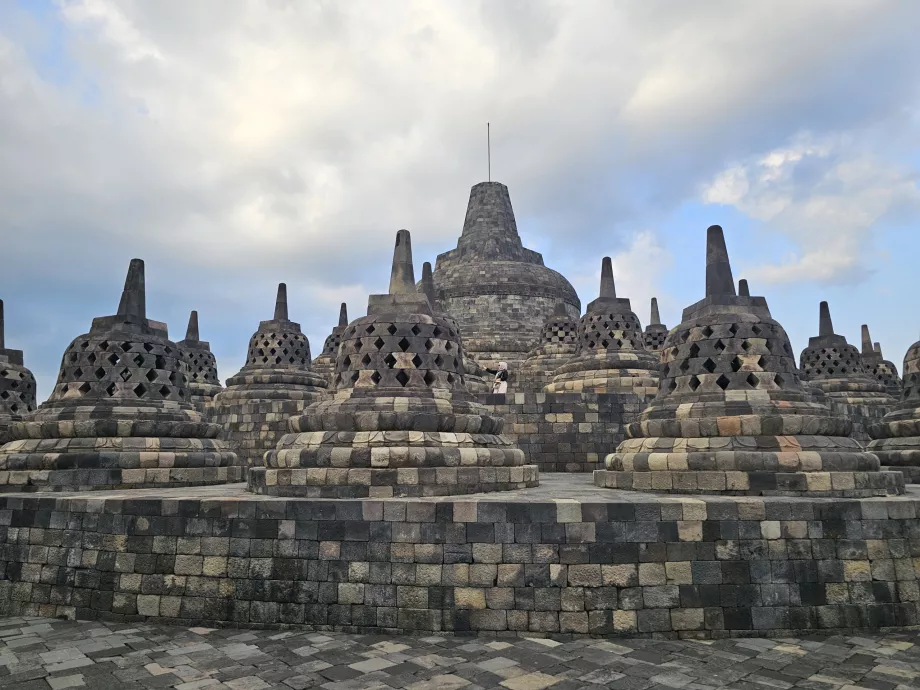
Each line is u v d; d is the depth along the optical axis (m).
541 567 10.91
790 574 10.95
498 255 47.91
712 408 14.06
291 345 30.92
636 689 8.48
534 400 24.06
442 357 15.43
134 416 16.69
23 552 12.96
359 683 8.76
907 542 11.24
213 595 11.62
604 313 29.23
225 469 17.95
